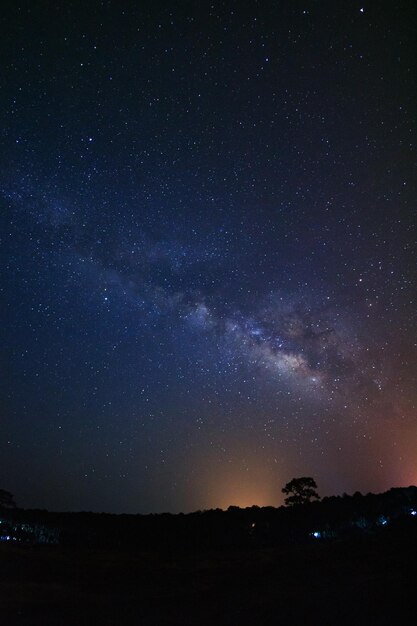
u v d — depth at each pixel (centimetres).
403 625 1040
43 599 1527
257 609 1317
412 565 1509
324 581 1536
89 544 2744
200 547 2681
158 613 1363
